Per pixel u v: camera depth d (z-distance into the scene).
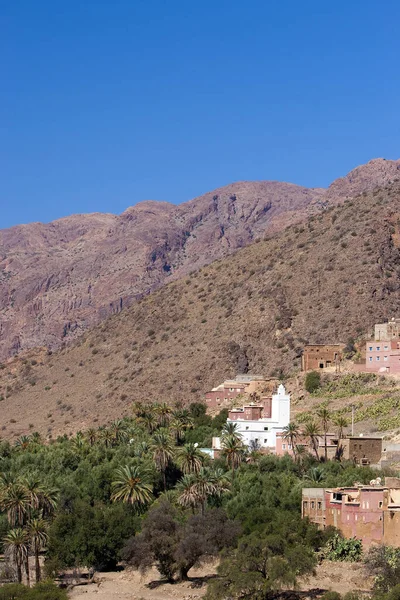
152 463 189.38
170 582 143.75
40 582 141.62
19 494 160.25
